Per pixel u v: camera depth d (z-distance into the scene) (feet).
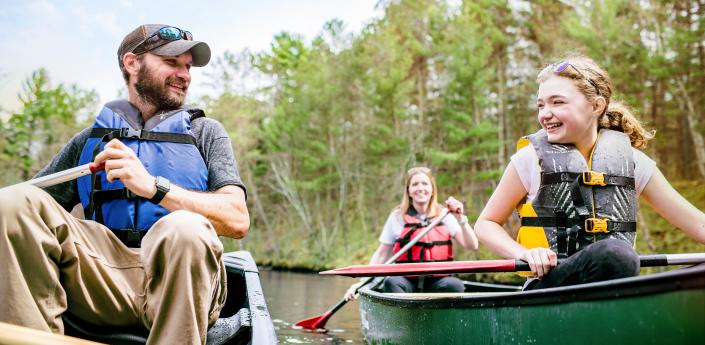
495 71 76.28
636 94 63.52
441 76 77.82
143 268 5.49
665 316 4.25
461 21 72.49
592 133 7.17
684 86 61.21
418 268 7.72
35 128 93.66
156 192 5.58
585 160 7.03
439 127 79.05
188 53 6.73
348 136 89.35
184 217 5.03
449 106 74.74
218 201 5.99
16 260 4.51
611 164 6.95
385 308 11.17
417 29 85.81
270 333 5.50
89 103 108.37
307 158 95.91
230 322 6.02
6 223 4.50
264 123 108.17
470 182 77.71
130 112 6.56
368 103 87.76
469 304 7.43
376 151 84.99
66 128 97.04
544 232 7.03
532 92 67.82
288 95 105.60
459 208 14.53
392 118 86.99
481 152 73.41
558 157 7.04
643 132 7.44
